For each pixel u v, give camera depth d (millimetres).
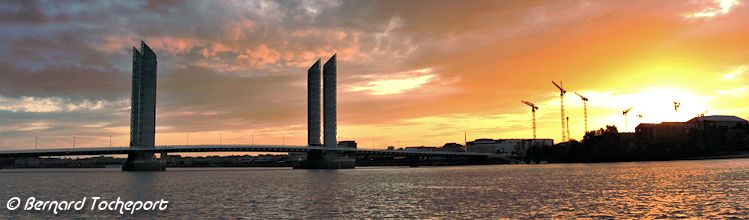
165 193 116938
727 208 76562
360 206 85062
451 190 117062
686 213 72125
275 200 96000
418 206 84188
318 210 80000
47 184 164500
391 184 144875
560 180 151750
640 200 88750
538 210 77250
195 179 196750
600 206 81250
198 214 76125
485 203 87250
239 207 84500
